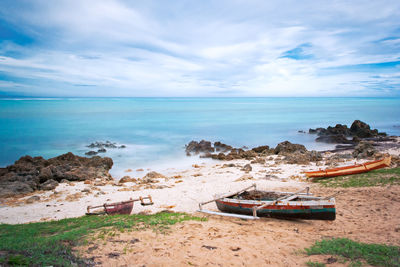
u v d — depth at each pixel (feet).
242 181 88.58
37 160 118.62
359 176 78.33
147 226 38.11
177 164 134.62
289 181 86.07
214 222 43.57
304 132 241.35
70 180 100.07
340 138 188.55
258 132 245.86
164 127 276.41
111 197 74.74
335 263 26.55
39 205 69.26
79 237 32.48
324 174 84.69
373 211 48.88
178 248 29.99
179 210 60.23
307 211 43.04
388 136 201.05
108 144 180.86
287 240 34.40
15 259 23.76
